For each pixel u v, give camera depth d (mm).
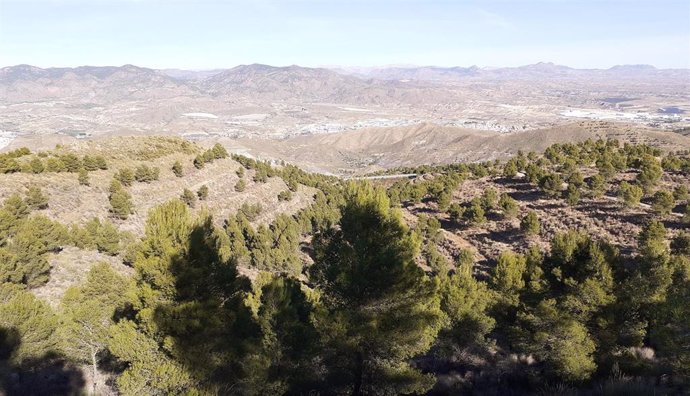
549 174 67812
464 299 26922
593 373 20891
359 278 14953
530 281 25250
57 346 20875
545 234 55625
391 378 15867
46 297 31812
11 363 19484
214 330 14898
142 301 15195
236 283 17328
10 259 28516
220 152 94500
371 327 14641
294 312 18953
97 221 45594
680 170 67000
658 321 19500
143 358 14086
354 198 16500
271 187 93000
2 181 49750
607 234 50594
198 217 16969
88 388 20656
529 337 22656
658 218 51281
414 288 15586
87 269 37719
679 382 15820
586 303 22203
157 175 71562
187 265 15078
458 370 25047
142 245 15461
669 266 25781
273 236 63031
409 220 71125
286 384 16734
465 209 66938
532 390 20625
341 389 17078
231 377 16047
